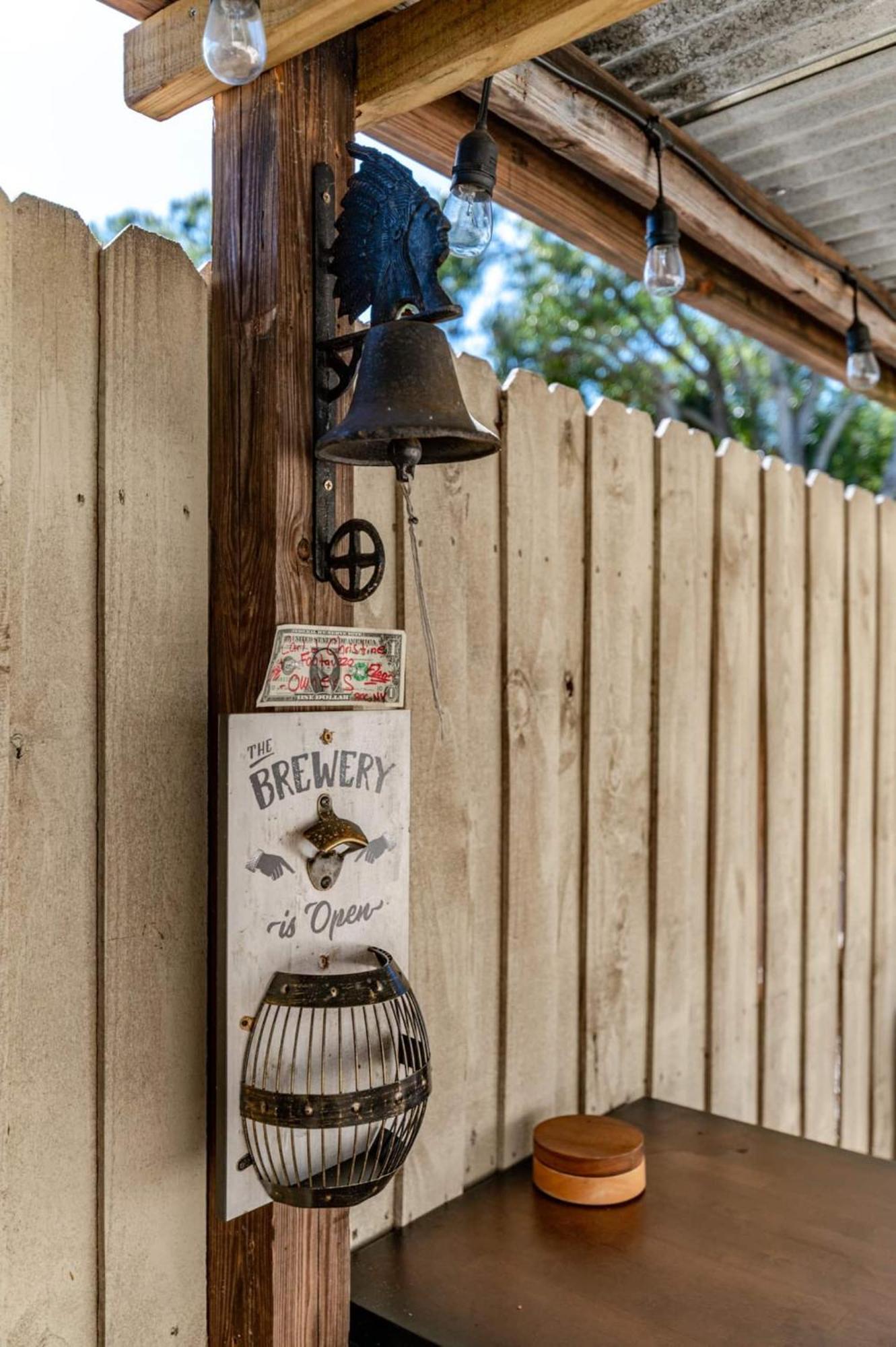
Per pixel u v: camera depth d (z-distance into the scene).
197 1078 1.65
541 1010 2.36
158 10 1.65
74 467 1.50
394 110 1.74
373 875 1.69
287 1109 1.46
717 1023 2.98
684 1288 1.79
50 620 1.47
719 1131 2.45
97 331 1.52
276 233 1.57
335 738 1.63
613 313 12.12
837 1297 1.76
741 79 2.16
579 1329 1.67
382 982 1.54
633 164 2.23
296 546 1.60
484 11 1.55
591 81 2.10
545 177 2.30
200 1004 1.66
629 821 2.65
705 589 2.93
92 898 1.53
